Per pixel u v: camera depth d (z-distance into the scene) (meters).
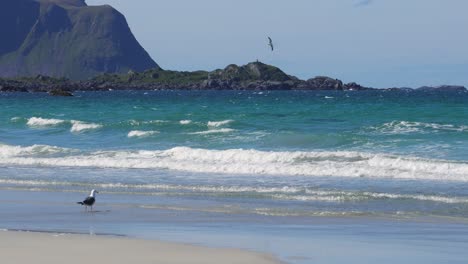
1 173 37.31
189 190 30.38
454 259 17.44
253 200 27.62
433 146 44.59
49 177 35.47
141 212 25.11
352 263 16.98
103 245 18.67
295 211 25.02
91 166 40.03
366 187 30.75
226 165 38.00
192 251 17.94
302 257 17.62
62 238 19.72
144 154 43.62
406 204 26.31
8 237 19.86
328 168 36.22
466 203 26.33
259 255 17.47
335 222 22.92
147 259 16.92
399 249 18.66
